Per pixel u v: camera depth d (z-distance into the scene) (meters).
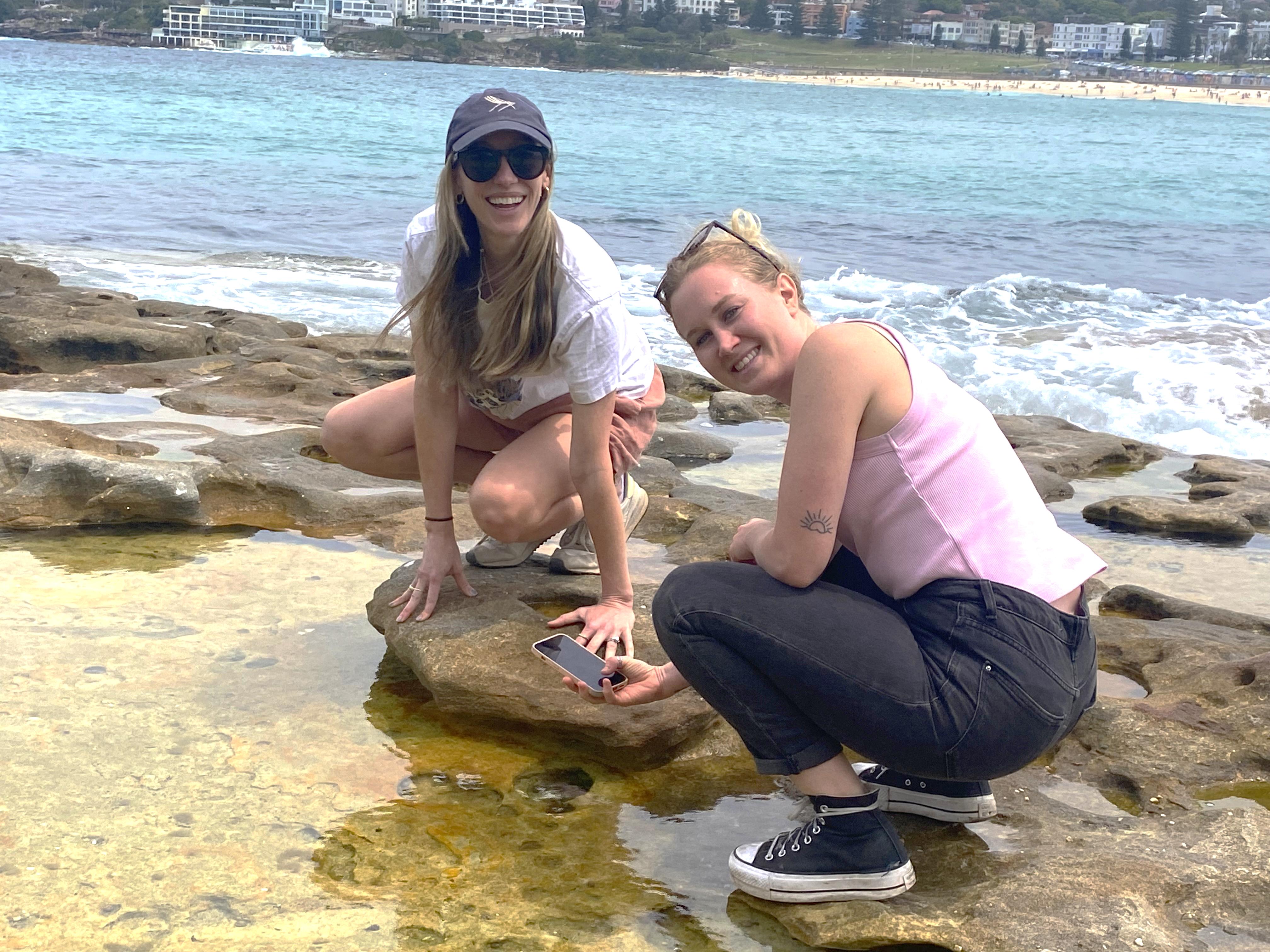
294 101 52.75
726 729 3.05
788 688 2.29
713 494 5.04
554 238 2.88
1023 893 2.29
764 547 2.34
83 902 2.21
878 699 2.22
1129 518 5.05
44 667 3.17
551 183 2.87
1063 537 2.36
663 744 2.88
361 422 3.56
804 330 2.50
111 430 5.53
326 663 3.31
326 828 2.52
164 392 6.53
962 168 31.53
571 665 2.74
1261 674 3.19
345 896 2.28
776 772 2.35
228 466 4.68
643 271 13.01
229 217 16.45
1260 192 27.06
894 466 2.27
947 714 2.22
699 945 2.19
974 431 2.32
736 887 2.39
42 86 55.03
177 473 4.42
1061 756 2.99
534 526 3.35
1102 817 2.68
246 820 2.52
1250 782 2.85
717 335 2.41
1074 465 6.02
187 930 2.14
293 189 20.30
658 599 2.40
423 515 4.54
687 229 2.60
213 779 2.68
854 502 2.32
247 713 3.00
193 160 24.47
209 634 3.46
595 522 3.09
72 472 4.34
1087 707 2.35
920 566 2.28
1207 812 2.66
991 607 2.22
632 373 3.45
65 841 2.40
